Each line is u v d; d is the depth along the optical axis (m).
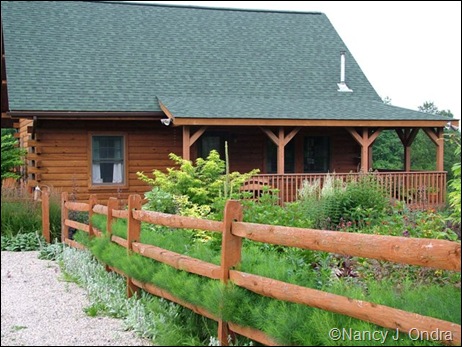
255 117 14.88
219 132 17.28
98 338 5.61
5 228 12.14
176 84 17.23
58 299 7.26
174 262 5.89
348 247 3.91
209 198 11.77
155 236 7.41
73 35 18.14
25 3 18.83
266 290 4.58
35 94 15.48
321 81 18.88
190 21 20.03
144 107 15.88
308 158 18.09
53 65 16.80
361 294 4.31
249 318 4.75
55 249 10.77
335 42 20.77
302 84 18.52
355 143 18.44
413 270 5.68
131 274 6.79
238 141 17.47
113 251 7.79
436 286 4.61
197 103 15.84
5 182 19.02
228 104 16.05
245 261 5.27
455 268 3.25
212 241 7.31
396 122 15.75
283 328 4.27
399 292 4.68
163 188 11.95
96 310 6.55
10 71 16.17
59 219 12.36
